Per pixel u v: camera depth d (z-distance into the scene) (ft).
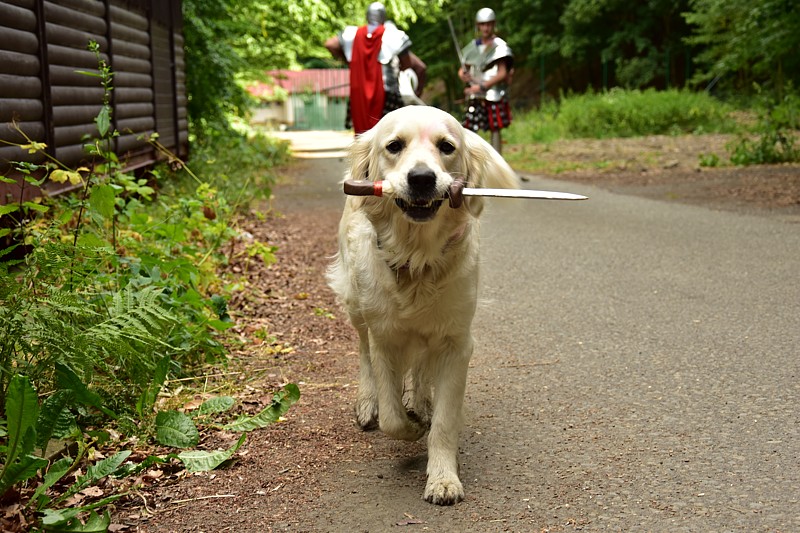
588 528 8.18
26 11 17.47
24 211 14.94
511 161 50.24
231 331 15.33
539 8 104.99
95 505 8.04
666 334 14.80
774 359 13.15
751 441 10.14
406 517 8.61
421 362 10.71
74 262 12.11
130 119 26.20
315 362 14.02
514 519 8.46
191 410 11.50
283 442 10.72
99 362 10.28
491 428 11.02
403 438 10.05
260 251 19.24
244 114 59.47
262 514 8.72
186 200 20.18
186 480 9.55
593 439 10.49
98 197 13.28
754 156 41.81
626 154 50.80
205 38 44.16
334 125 138.51
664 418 11.05
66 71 20.07
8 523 7.70
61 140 19.34
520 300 17.63
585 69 114.62
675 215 28.07
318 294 18.70
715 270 19.56
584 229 26.02
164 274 14.93
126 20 26.35
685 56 98.94
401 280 9.70
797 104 51.31
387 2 65.21
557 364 13.55
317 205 32.55
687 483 9.08
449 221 9.62
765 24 47.03
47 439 8.82
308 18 60.34
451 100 123.85
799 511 8.30
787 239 22.91
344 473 9.81
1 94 16.03
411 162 9.29
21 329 9.85
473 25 117.50
